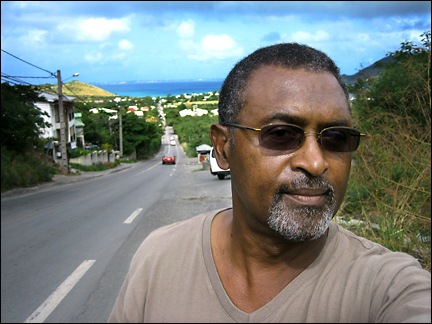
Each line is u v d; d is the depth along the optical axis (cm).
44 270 450
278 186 78
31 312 340
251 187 82
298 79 81
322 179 77
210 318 82
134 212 834
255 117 83
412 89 441
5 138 1784
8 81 1709
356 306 71
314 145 77
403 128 416
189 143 7000
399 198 332
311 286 78
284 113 78
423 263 269
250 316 79
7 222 788
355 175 440
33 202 1125
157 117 15362
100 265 462
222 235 96
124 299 97
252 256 86
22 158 1789
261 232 83
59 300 363
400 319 60
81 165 3019
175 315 85
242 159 85
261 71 86
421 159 352
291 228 75
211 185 1326
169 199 1012
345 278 76
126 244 555
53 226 719
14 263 482
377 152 409
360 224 352
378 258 76
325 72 85
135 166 4119
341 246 85
